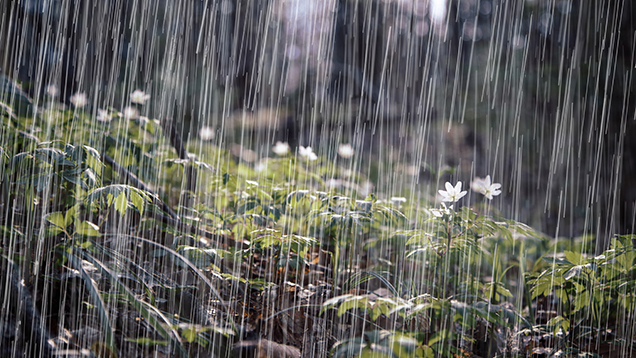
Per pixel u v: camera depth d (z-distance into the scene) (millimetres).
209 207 3434
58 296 2266
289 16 8797
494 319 2029
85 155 2309
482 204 3584
